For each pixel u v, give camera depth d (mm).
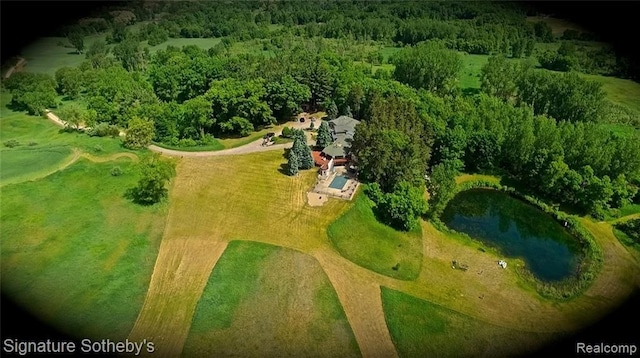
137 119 129125
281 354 71938
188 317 76688
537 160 119000
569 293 88500
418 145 116750
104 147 126875
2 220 93500
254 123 146250
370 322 78625
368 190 111688
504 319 82062
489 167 129375
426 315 81312
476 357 74625
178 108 140250
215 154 127812
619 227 106938
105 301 78062
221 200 105625
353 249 94062
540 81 163125
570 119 154750
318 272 87125
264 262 88125
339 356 72500
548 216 112875
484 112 136250
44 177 109438
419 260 95188
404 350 74688
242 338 73875
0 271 81625
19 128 151625
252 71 164875
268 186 111750
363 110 149250
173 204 103500
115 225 95000
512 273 93625
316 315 78562
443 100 150500
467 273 92875
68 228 92875
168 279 83625
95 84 169500
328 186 112500
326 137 129625
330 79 157625
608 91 185250
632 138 120312
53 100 168375
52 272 82438
